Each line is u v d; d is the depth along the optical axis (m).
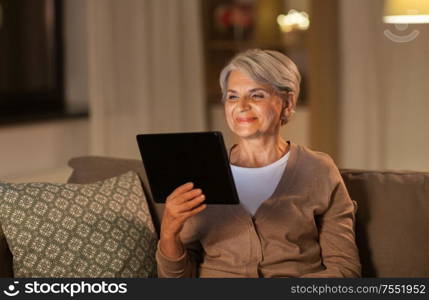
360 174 4.06
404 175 3.99
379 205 3.92
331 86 7.49
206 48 9.09
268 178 3.68
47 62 8.42
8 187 3.92
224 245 3.66
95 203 3.97
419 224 3.82
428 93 7.22
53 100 8.52
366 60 7.36
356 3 7.34
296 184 3.62
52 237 3.82
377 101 7.40
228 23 9.22
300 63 9.23
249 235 3.61
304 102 8.70
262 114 3.59
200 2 8.73
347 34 7.39
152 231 4.10
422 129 7.29
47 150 7.98
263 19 9.29
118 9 8.05
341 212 3.66
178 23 8.55
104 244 3.86
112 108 8.12
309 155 3.71
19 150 7.63
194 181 3.37
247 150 3.72
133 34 8.20
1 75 7.88
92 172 4.53
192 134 3.27
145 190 4.32
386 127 7.43
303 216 3.59
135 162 4.48
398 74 7.33
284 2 9.30
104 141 8.09
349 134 7.50
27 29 8.16
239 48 9.17
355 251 3.63
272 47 9.25
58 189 3.97
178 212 3.37
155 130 8.44
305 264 3.59
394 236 3.84
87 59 8.58
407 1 4.47
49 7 8.38
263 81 3.57
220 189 3.33
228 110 3.65
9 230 3.83
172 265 3.55
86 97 8.70
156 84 8.42
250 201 3.68
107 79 8.04
